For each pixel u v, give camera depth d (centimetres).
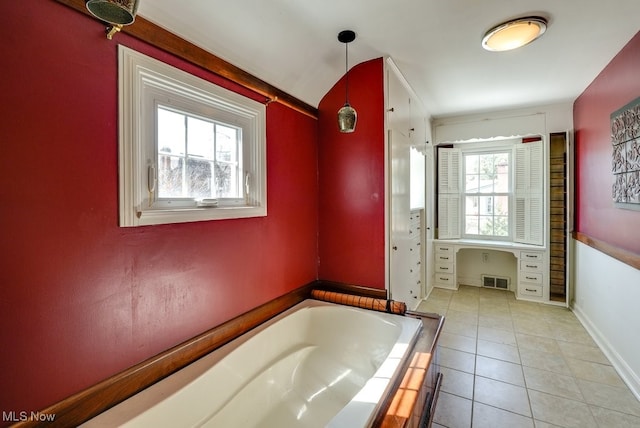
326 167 244
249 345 165
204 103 154
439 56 221
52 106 97
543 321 303
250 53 170
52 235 98
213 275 158
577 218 324
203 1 133
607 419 168
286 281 214
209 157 160
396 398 121
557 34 194
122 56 115
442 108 358
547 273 352
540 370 218
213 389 140
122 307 117
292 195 220
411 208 297
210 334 153
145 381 124
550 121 345
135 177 121
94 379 109
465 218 430
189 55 142
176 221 135
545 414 173
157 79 129
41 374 95
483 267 422
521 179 377
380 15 169
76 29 103
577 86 287
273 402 167
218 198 165
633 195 195
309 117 238
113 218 114
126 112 117
